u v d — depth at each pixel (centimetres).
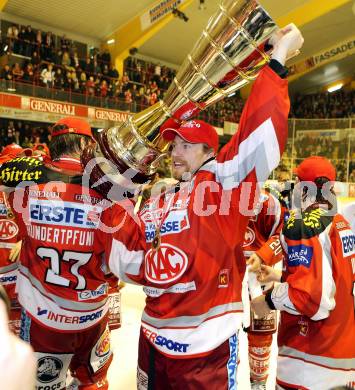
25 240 166
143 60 1909
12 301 241
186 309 133
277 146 122
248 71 122
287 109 122
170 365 135
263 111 120
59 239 155
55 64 1452
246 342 342
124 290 475
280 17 1536
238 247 140
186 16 1513
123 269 146
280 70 120
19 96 1143
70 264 156
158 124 135
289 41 120
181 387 132
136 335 344
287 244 161
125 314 394
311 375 158
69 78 1374
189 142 141
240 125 127
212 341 132
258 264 229
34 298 160
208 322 133
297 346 162
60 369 163
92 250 156
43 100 1189
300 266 153
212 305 134
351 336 160
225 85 123
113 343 327
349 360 158
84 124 169
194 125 143
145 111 138
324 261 152
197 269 132
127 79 1644
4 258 240
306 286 150
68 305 158
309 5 1453
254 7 106
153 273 138
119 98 1446
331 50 1867
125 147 137
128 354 307
